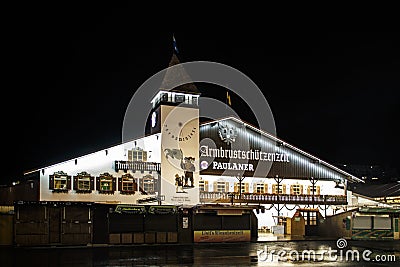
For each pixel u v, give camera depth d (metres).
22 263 22.70
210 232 35.03
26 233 30.97
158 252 28.00
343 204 45.19
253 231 40.56
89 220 32.34
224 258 24.91
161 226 33.97
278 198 43.06
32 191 35.47
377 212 39.53
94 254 26.77
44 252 27.81
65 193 35.31
